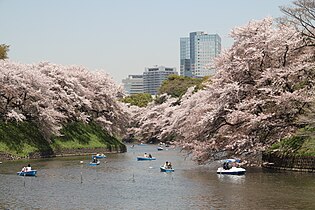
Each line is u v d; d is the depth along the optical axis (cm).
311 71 3834
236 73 4103
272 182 3412
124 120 8931
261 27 4156
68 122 7675
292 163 4025
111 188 3359
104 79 8738
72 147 7044
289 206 2575
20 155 5866
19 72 6284
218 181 3612
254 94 4034
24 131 6334
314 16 3812
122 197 2973
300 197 2819
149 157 6112
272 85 3856
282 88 3856
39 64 7700
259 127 3856
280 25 4056
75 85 7762
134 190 3253
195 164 5269
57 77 7531
